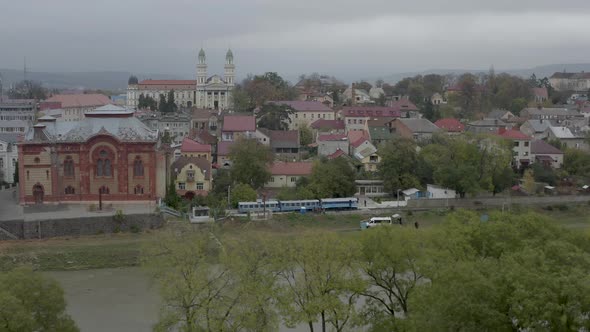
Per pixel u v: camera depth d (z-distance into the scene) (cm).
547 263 5756
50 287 6681
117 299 10619
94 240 14238
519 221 7538
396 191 17938
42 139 15888
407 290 7325
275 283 8350
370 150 19588
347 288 7194
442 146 18238
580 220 16725
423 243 7656
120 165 15888
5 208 15625
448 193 17300
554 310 5047
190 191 17025
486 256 7081
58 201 15962
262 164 17700
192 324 6981
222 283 7962
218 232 14300
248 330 7131
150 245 9969
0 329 5872
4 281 6425
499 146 17625
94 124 16250
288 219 15838
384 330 6894
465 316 5391
